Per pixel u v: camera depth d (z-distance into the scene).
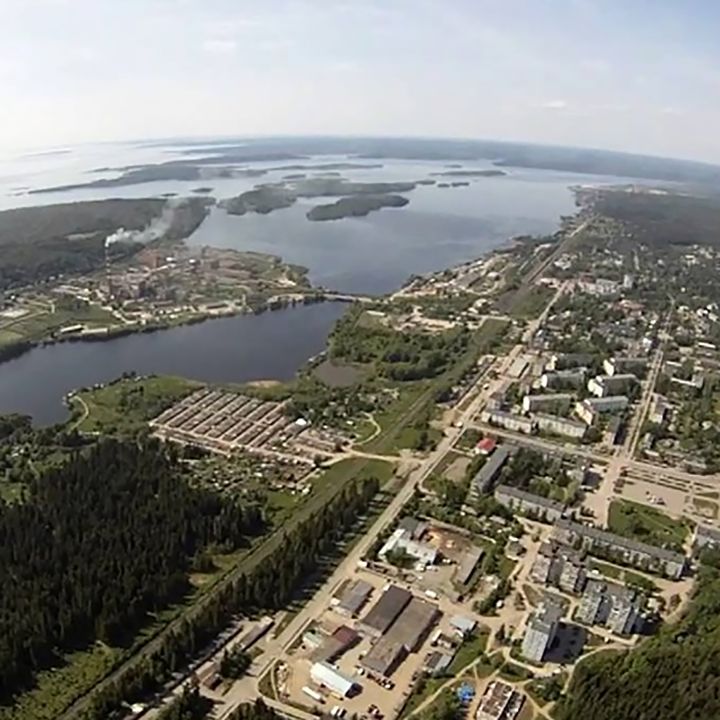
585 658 167.88
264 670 162.25
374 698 155.62
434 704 154.25
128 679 153.62
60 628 167.00
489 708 151.88
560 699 155.62
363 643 171.62
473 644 172.50
